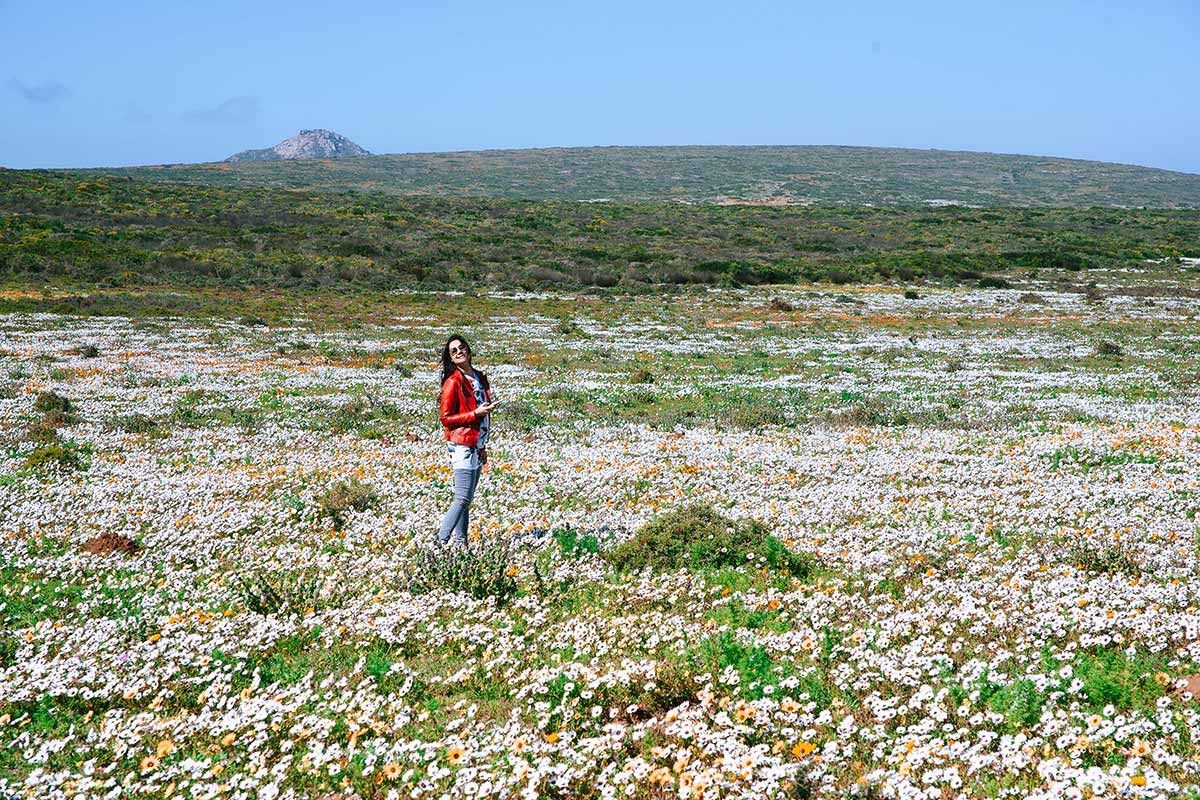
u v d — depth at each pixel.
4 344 35.56
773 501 12.63
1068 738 5.28
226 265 65.12
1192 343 35.09
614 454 16.69
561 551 10.57
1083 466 14.39
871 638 7.27
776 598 8.48
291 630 8.10
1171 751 5.26
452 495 13.64
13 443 18.08
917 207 153.00
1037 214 129.00
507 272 69.75
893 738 5.70
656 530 10.39
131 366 30.25
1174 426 17.83
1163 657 6.59
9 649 7.96
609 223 108.12
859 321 46.19
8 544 11.34
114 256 65.44
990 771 5.29
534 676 6.83
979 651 6.94
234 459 16.89
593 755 5.72
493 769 5.58
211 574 10.16
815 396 24.12
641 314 50.41
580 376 28.86
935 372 28.66
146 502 13.42
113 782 5.66
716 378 28.19
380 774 5.64
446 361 10.56
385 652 7.70
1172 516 10.99
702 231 102.81
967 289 63.56
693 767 5.44
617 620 8.07
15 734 6.49
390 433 19.52
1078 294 59.25
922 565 9.44
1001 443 16.67
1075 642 6.93
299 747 6.12
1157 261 82.12
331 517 12.51
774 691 6.31
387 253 76.12
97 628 8.30
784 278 69.94
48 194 92.12
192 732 6.32
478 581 9.11
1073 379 26.12
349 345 36.97
